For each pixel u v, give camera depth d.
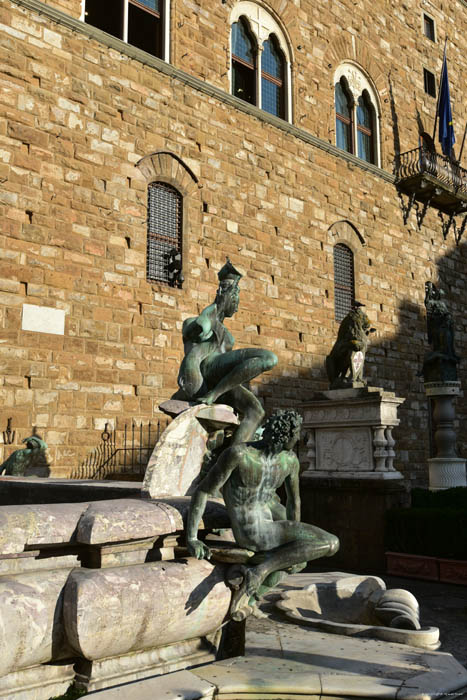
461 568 9.41
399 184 23.80
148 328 14.77
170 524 4.12
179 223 16.23
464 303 26.28
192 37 17.11
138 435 14.14
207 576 4.18
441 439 14.48
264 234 18.16
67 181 13.75
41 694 3.58
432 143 26.00
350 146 22.45
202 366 5.67
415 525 10.10
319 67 21.17
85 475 13.14
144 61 15.59
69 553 3.83
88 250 13.91
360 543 10.81
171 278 15.77
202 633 4.29
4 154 12.83
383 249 22.62
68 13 14.39
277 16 19.97
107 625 3.58
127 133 15.06
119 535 3.80
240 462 4.23
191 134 16.58
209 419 5.21
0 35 13.08
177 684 3.78
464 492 11.04
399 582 9.67
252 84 19.14
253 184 18.08
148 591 3.79
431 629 5.28
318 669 4.28
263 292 17.88
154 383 14.65
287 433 4.33
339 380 11.99
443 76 25.08
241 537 4.30
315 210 19.94
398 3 25.62
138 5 16.31
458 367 25.44
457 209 25.84
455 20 29.17
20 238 12.84
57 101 13.82
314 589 6.43
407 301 23.27
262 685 3.87
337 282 20.81
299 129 19.56
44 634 3.46
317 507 11.48
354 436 11.34
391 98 24.34
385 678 4.12
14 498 6.90
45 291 13.09
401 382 22.38
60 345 13.19
